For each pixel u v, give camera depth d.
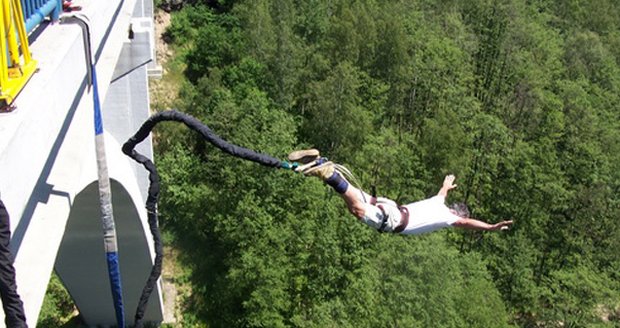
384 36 40.28
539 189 35.00
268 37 40.47
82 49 8.11
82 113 8.39
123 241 23.38
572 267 34.31
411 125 41.31
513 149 36.78
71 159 7.92
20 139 5.51
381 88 39.69
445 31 48.03
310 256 27.14
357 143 36.44
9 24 5.73
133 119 24.27
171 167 32.38
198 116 36.41
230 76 38.66
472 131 37.12
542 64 47.47
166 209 33.09
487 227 5.57
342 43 39.75
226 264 29.08
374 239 26.86
